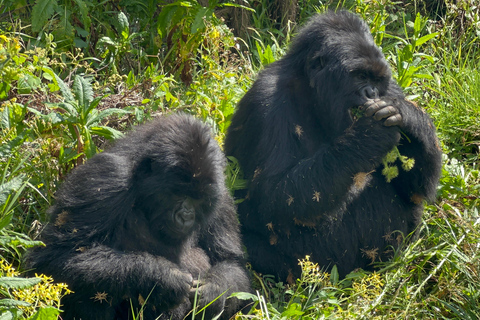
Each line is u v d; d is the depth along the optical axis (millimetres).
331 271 9156
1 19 12438
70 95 9383
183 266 8523
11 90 10266
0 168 8859
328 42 9664
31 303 6695
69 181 8125
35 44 11828
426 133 9602
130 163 8094
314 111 9898
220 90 11875
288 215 9258
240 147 10031
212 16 12992
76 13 13000
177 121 8188
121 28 13203
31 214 9461
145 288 7605
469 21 16016
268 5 16359
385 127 9156
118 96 11109
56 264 7555
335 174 8969
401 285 8977
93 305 7762
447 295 9281
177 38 13320
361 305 8633
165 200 7941
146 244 8219
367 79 9523
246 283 8586
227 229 9023
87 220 7742
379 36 14125
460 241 9766
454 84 13930
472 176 11391
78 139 9305
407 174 10008
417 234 10430
